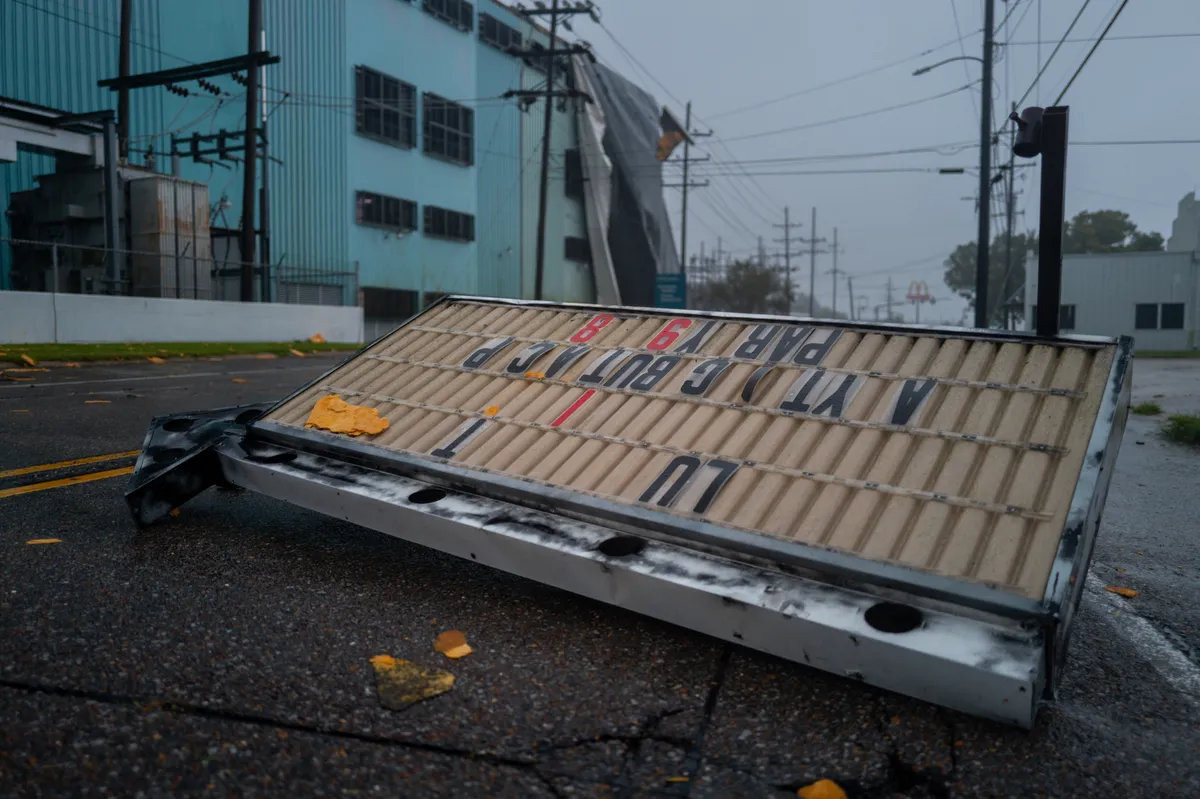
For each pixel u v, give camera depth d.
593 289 43.66
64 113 16.64
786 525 2.57
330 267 27.70
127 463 5.13
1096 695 2.53
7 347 13.69
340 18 27.77
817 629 2.18
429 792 1.89
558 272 40.69
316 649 2.57
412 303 31.66
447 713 2.24
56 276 15.69
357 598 3.00
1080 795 1.97
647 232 46.28
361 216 28.81
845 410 3.01
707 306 71.25
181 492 3.79
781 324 3.66
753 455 2.91
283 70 25.80
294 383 11.16
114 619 2.70
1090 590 3.61
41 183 19.03
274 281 22.95
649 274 46.47
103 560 3.28
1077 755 2.14
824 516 2.57
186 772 1.90
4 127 15.96
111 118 16.89
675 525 2.62
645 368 3.60
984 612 2.12
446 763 2.01
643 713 2.28
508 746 2.10
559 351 3.94
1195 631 3.13
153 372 11.85
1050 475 2.49
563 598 3.06
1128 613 3.32
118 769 1.89
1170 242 46.75
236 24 24.31
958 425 2.79
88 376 10.79
